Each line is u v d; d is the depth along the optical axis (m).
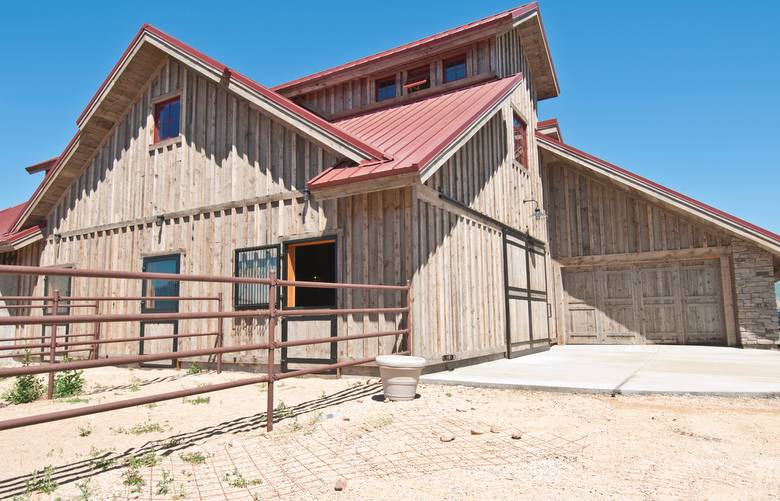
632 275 13.32
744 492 3.10
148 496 3.21
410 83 11.89
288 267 8.30
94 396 6.57
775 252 11.02
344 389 6.53
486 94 9.59
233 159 9.25
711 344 12.28
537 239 12.60
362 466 3.68
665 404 5.29
